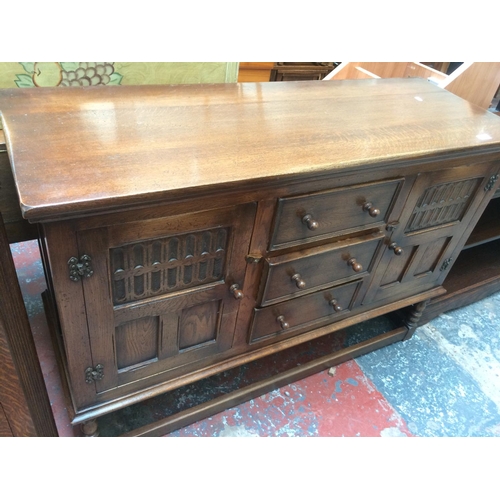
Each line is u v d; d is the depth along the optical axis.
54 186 0.62
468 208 1.14
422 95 1.16
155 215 0.69
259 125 0.89
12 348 0.69
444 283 1.61
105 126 0.80
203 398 1.24
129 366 0.90
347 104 1.05
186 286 0.84
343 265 1.02
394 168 0.89
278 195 0.79
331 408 1.27
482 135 0.97
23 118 0.79
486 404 1.35
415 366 1.44
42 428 0.88
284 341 1.12
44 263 1.01
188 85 1.03
